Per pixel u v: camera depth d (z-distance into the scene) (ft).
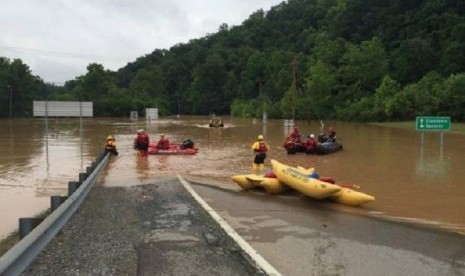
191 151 90.89
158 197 42.93
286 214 37.04
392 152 93.61
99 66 460.96
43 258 22.88
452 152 92.79
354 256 25.43
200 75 530.68
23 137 142.20
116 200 41.22
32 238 19.95
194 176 61.52
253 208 39.22
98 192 46.01
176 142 122.01
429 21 353.10
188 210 36.55
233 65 558.15
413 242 28.84
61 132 170.30
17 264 17.92
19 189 52.47
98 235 27.96
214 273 21.06
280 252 25.94
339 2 519.19
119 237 27.53
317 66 345.10
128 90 516.73
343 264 23.94
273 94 430.20
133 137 141.90
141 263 22.33
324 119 324.80
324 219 35.50
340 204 42.01
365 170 67.46
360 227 32.91
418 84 286.66
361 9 425.69
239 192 47.73
